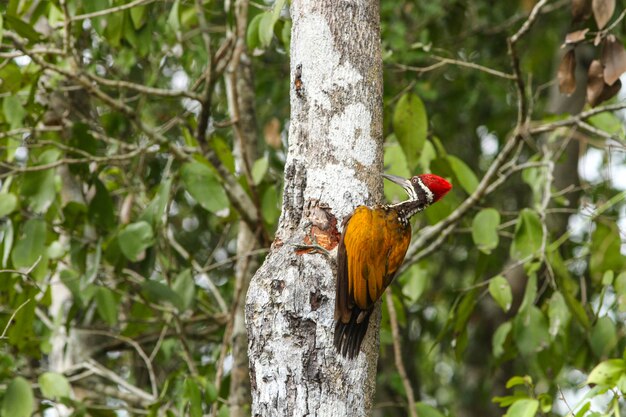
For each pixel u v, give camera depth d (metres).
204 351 16.88
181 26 13.94
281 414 7.91
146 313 13.77
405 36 16.62
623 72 10.77
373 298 8.44
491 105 20.05
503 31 18.80
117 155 13.92
